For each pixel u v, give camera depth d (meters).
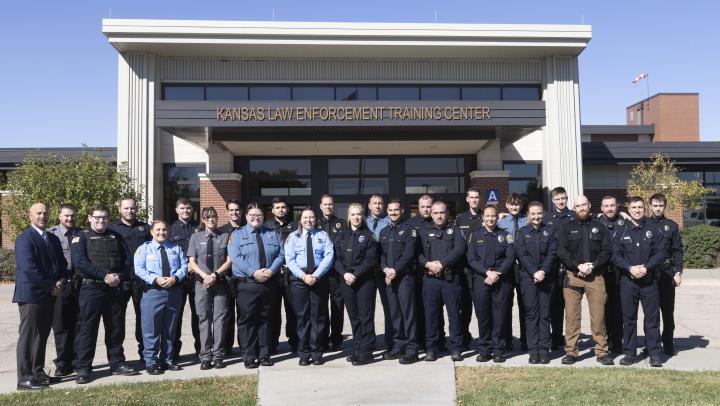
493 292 7.66
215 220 7.84
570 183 19.25
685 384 6.41
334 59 19.59
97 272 7.07
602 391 6.14
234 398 6.25
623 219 7.71
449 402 6.04
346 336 9.68
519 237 7.65
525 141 20.09
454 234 7.71
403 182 20.41
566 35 18.70
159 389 6.61
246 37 18.16
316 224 8.48
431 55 19.53
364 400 6.17
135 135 18.41
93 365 7.98
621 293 7.56
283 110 16.45
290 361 7.91
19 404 6.07
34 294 6.79
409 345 7.61
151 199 18.45
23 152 23.11
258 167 20.22
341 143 18.17
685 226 23.83
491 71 19.92
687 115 45.34
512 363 7.57
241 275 7.51
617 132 36.88
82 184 15.64
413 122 16.70
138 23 17.67
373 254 7.67
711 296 13.17
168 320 7.50
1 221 19.41
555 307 8.34
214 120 16.31
